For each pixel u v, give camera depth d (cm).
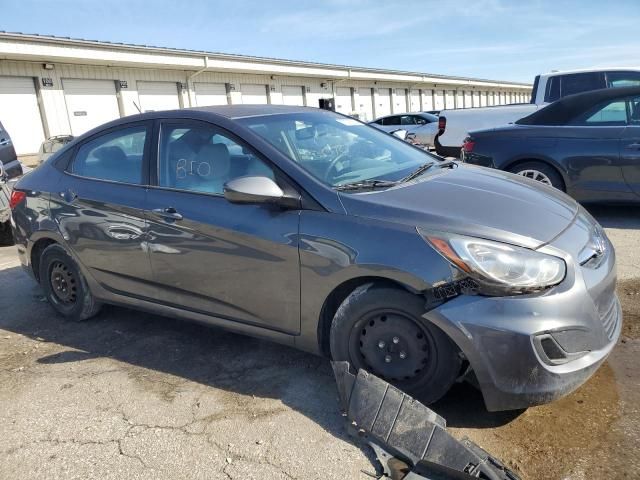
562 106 627
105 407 296
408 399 247
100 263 379
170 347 368
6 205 683
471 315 239
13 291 505
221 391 306
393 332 263
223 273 314
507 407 247
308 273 280
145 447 259
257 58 2622
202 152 332
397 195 282
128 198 354
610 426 254
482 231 249
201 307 334
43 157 1223
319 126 364
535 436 251
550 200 300
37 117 1934
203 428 271
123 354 361
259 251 295
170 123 353
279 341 309
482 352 239
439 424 238
